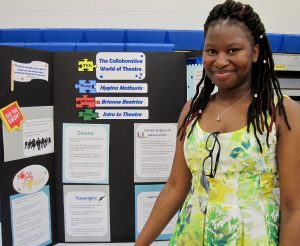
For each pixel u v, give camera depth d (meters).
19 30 1.51
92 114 1.12
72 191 1.15
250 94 0.69
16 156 1.01
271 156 0.66
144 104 1.12
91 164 1.14
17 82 1.00
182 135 0.78
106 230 1.15
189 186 0.82
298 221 0.64
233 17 0.63
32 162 1.06
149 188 1.15
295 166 0.64
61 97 1.12
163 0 1.97
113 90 1.12
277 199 0.71
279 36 1.58
